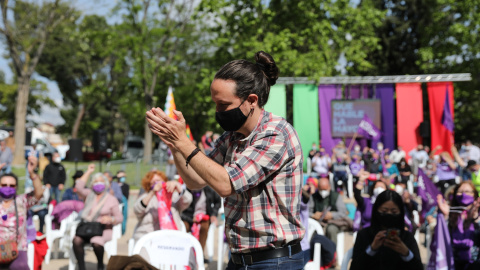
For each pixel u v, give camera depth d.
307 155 23.47
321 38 29.20
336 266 9.02
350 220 9.36
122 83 39.19
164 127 2.43
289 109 30.45
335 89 23.66
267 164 2.52
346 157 20.30
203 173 2.44
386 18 39.38
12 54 33.31
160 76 34.91
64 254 10.39
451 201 6.41
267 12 28.23
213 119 29.47
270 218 2.61
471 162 15.41
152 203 7.47
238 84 2.55
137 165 23.27
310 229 7.95
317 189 9.59
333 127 23.61
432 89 24.06
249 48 28.69
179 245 5.45
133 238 7.50
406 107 23.80
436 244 6.37
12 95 59.69
